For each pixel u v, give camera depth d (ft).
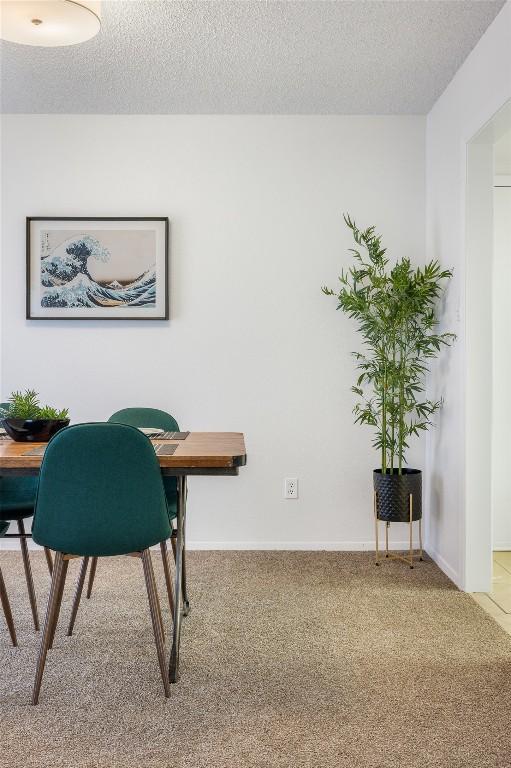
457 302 9.66
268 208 11.43
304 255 11.43
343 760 5.16
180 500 7.01
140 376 11.48
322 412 11.50
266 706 6.01
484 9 7.91
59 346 11.46
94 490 5.95
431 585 9.57
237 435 8.19
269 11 7.97
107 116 11.42
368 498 11.51
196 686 6.40
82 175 11.43
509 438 11.96
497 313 11.96
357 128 11.43
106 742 5.43
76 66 9.54
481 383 9.27
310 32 8.50
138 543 6.12
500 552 11.85
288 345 11.46
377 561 10.54
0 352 11.46
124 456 5.93
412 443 11.48
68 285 11.34
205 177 11.43
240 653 7.16
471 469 9.28
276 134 11.43
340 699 6.14
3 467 6.25
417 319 11.20
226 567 10.40
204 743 5.41
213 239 11.43
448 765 5.09
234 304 11.46
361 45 8.85
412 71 9.66
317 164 11.43
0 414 8.96
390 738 5.47
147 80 10.03
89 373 11.46
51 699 6.16
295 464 11.51
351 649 7.27
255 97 10.68
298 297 11.46
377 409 11.44
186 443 7.25
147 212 11.43
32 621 8.11
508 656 7.11
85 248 11.32
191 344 11.47
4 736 5.53
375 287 10.43
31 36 7.13
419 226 11.46
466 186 9.24
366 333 10.68
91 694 6.25
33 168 11.42
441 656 7.10
